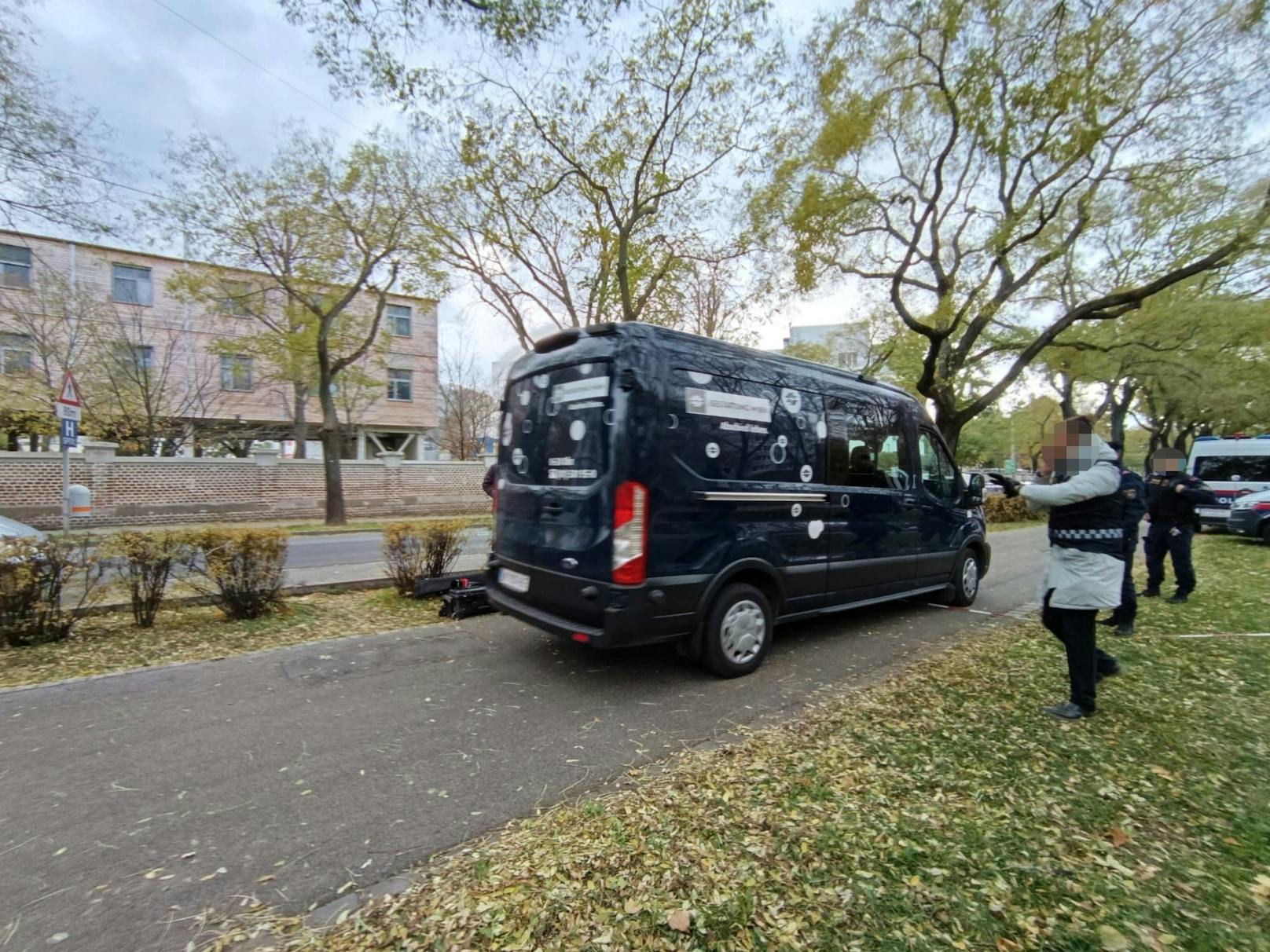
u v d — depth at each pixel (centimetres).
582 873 222
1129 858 232
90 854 235
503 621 590
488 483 569
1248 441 1449
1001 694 399
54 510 1491
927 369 1394
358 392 2391
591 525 397
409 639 529
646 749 329
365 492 1998
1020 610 665
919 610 666
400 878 223
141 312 2059
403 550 671
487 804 273
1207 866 228
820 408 509
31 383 1691
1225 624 579
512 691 412
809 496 487
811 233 1234
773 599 475
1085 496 347
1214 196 1264
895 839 242
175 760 311
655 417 394
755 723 365
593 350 417
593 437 404
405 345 2770
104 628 529
